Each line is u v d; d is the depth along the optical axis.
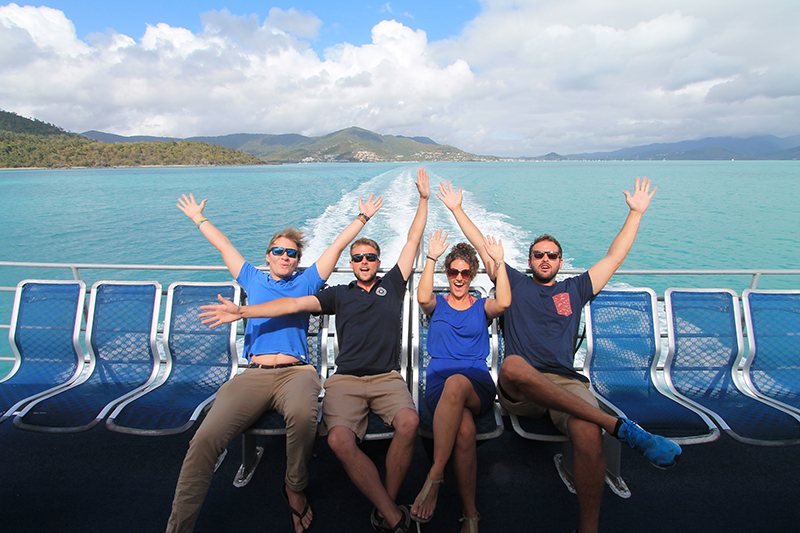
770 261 11.93
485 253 2.92
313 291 2.71
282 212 19.70
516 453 2.55
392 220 14.09
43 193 34.59
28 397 2.38
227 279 9.85
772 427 2.13
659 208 22.30
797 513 2.11
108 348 2.71
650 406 2.32
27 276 10.78
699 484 2.30
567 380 2.43
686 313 2.67
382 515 1.90
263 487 2.30
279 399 2.20
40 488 2.26
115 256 12.89
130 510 2.13
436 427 1.95
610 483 2.29
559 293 2.60
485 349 2.50
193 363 2.67
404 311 2.67
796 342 2.64
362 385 2.29
